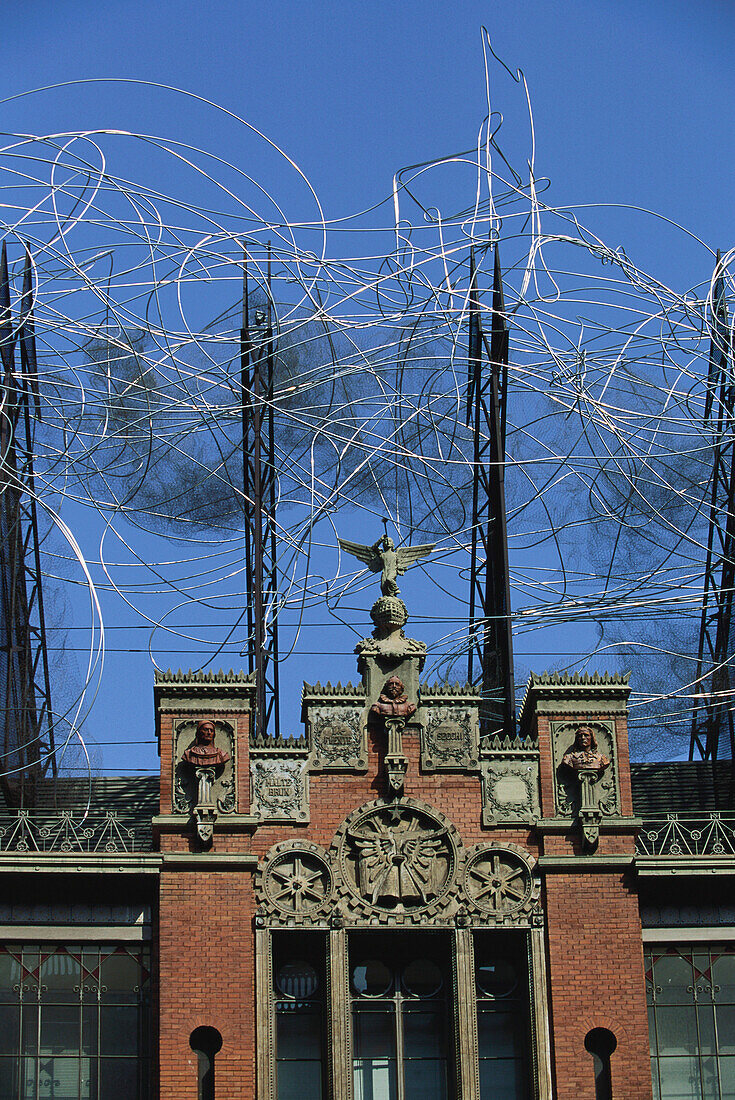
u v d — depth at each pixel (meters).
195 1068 64.81
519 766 70.12
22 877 67.31
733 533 90.19
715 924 69.31
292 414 89.38
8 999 67.06
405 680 71.06
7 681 83.12
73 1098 66.00
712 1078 67.94
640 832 70.75
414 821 69.06
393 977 68.12
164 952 66.19
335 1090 65.31
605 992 66.88
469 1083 65.75
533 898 68.12
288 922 67.12
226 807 68.38
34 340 89.19
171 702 69.88
